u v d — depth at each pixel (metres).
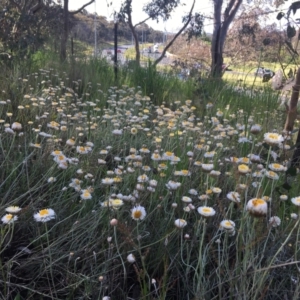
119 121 4.26
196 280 2.21
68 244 2.35
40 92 5.14
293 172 2.72
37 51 7.96
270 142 2.09
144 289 1.79
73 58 7.64
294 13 3.52
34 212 2.52
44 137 3.30
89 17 17.84
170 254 2.28
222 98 6.12
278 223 2.12
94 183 2.91
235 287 1.90
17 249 2.32
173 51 17.61
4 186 2.79
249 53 9.53
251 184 2.59
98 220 2.29
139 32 19.73
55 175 2.98
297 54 3.85
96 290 2.03
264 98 6.12
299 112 4.64
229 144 3.87
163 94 6.86
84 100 5.87
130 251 2.12
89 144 3.20
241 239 1.86
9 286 2.02
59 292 2.10
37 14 9.07
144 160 3.52
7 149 3.27
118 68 8.10
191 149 3.59
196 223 2.37
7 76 5.64
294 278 2.08
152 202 2.64
